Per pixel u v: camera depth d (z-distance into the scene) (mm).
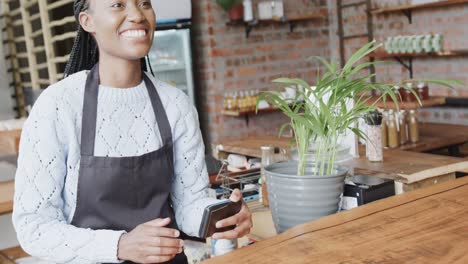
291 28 6062
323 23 6316
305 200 1828
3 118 5746
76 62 1595
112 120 1436
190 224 1550
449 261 1180
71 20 4887
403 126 3789
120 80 1452
